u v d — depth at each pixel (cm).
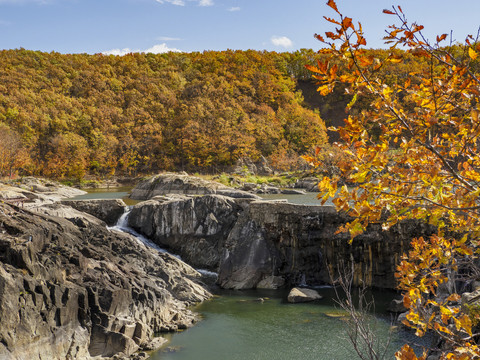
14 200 2686
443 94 481
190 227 3180
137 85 14338
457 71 453
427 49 445
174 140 11744
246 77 15388
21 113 10681
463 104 490
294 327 2092
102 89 13900
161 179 5459
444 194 578
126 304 2027
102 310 1917
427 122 469
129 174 10631
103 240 2600
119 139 11431
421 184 534
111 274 2139
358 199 495
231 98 13175
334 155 506
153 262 2692
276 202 3014
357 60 441
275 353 1823
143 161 11006
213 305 2472
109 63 16375
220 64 16762
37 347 1614
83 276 2006
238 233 2992
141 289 2183
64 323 1758
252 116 12381
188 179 5300
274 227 2947
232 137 10744
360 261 2722
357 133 471
